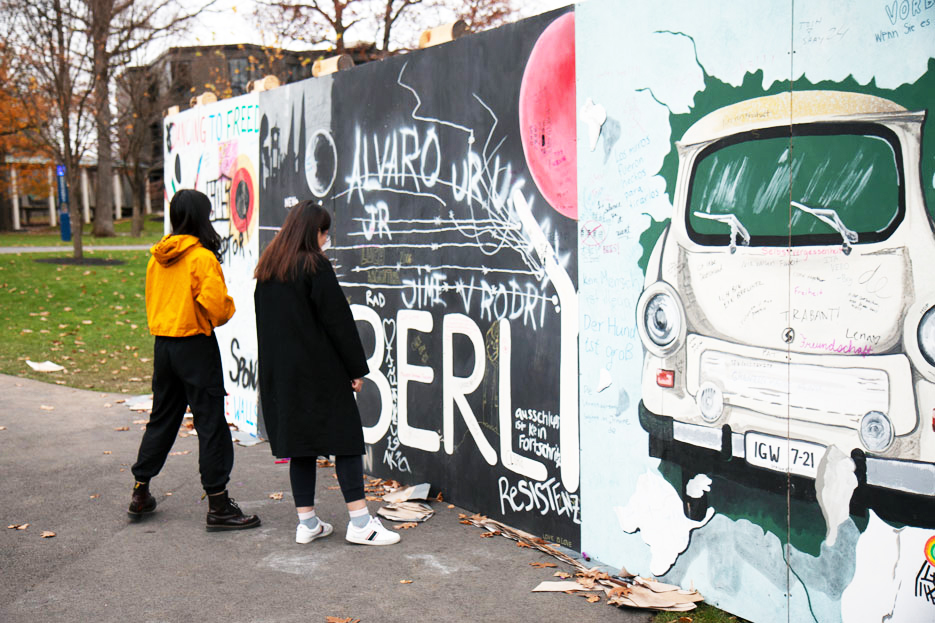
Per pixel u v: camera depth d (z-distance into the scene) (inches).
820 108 116.5
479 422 185.3
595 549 159.3
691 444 139.2
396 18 790.5
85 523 182.9
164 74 1059.3
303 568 156.8
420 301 200.8
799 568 124.0
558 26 158.2
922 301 106.8
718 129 130.6
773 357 125.3
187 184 314.5
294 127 245.1
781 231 122.6
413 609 137.9
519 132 169.5
